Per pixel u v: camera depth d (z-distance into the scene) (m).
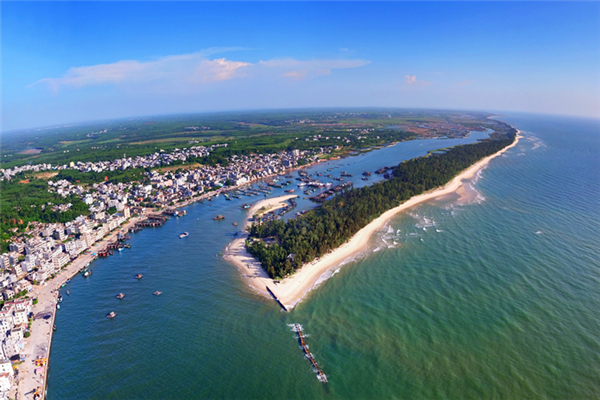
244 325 145.38
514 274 172.38
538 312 142.88
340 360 123.75
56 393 115.56
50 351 135.12
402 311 148.75
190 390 114.12
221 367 123.00
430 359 121.81
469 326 136.88
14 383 117.12
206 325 146.38
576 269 174.50
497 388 108.81
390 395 108.75
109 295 173.50
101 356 131.12
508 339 128.88
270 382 115.94
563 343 125.75
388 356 124.25
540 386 108.88
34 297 170.50
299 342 133.75
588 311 142.25
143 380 119.00
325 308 154.12
